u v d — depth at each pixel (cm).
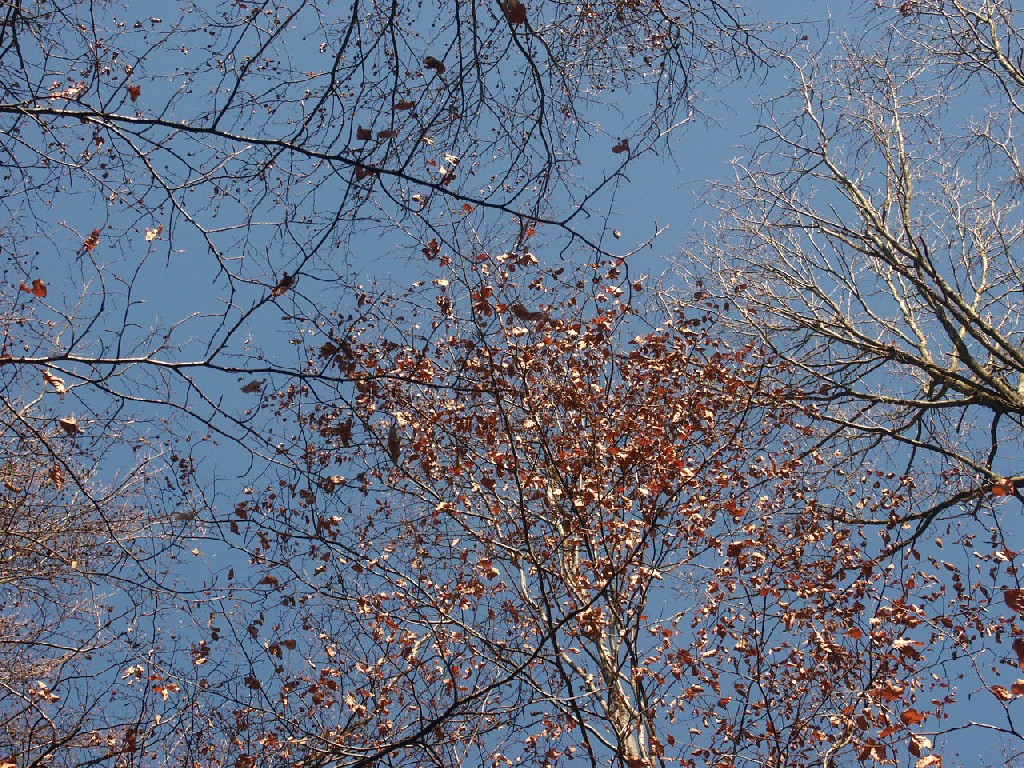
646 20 402
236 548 481
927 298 878
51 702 558
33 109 350
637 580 618
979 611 645
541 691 539
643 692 583
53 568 642
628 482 680
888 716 578
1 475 630
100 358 348
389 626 647
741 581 707
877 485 869
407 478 674
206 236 368
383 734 600
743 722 604
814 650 689
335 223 346
